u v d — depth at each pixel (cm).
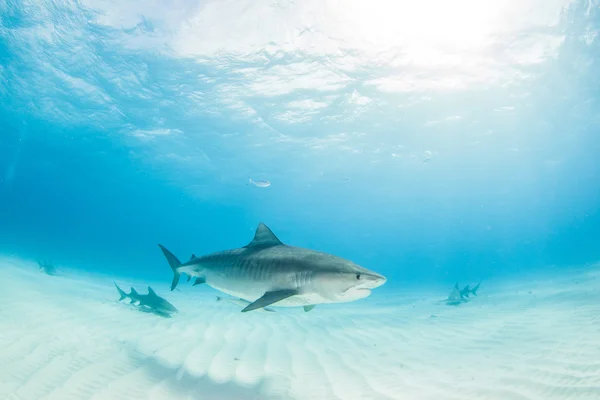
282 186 4416
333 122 2480
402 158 3369
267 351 634
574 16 1583
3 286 931
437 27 1609
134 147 3106
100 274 2344
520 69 1962
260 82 1991
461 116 2488
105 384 416
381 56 1769
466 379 474
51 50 1867
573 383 415
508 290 1691
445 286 2830
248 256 474
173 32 1631
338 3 1451
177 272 602
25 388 385
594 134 3362
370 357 611
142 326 766
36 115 2756
